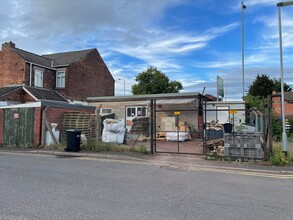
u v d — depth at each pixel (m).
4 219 4.28
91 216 4.49
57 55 31.19
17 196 5.50
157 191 6.14
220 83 28.25
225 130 15.58
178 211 4.87
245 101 23.53
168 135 18.62
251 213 4.86
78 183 6.71
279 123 19.02
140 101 22.44
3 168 8.52
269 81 46.88
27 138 14.63
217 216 4.67
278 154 10.16
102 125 18.70
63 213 4.59
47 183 6.62
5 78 25.02
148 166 9.55
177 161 10.45
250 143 10.41
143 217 4.52
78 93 28.06
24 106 14.88
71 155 12.11
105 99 23.75
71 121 15.91
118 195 5.75
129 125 22.67
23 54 25.77
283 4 11.04
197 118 20.41
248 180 7.66
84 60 29.25
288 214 4.84
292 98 39.91
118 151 12.53
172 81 46.75
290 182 7.50
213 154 11.07
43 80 25.80
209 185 6.91
